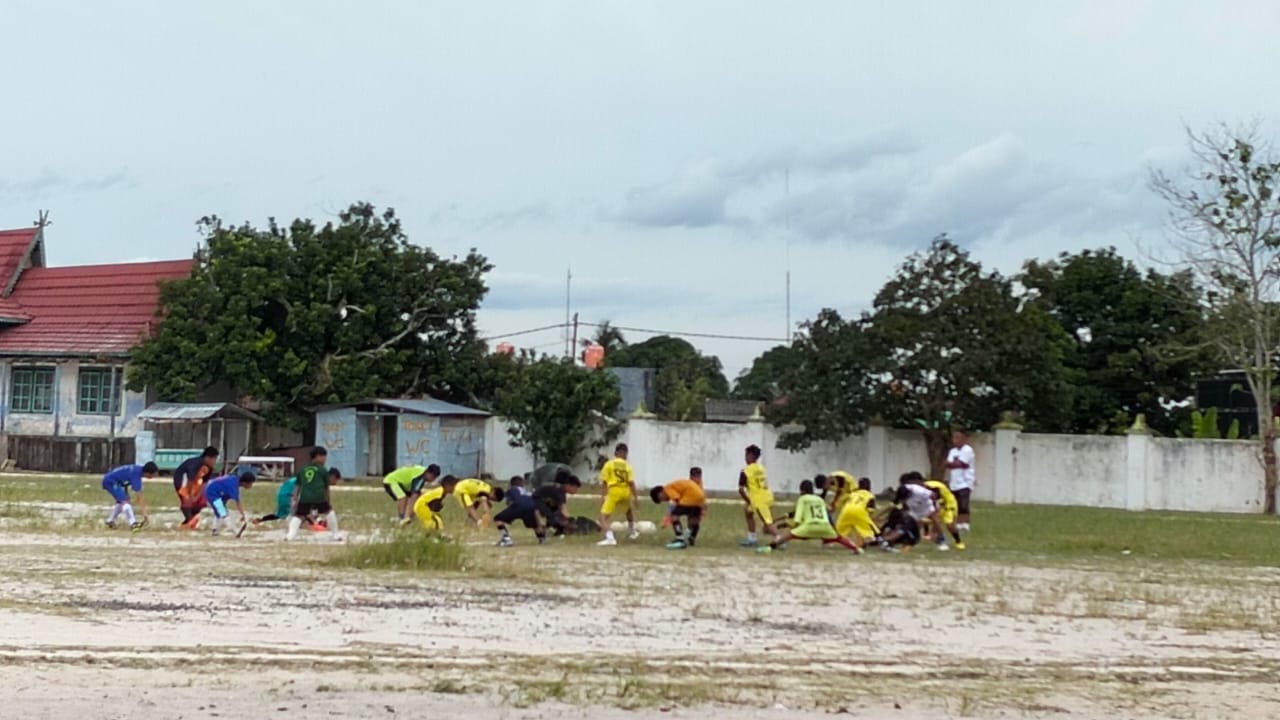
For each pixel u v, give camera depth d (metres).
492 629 13.16
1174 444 42.22
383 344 52.84
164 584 15.91
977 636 13.63
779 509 37.56
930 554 23.28
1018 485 43.97
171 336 50.72
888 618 14.76
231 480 24.05
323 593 15.46
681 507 23.45
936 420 44.06
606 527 23.70
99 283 57.25
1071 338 53.31
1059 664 12.08
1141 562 22.67
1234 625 14.81
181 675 10.48
